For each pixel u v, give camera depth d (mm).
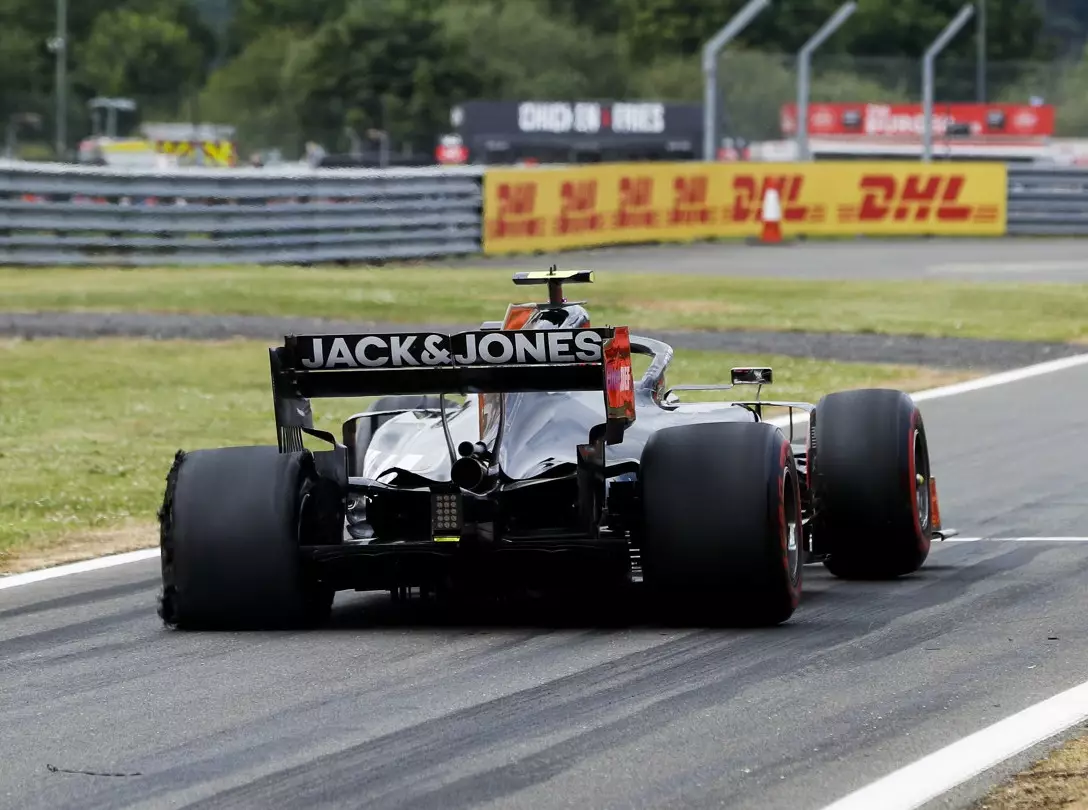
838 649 23109
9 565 32562
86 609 27922
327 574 24891
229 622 24906
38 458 45625
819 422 28812
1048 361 63812
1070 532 33594
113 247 96938
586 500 24203
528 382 24000
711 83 137125
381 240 107625
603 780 17422
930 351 66688
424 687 21469
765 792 16938
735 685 21188
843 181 134500
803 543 27281
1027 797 16625
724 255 116562
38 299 81688
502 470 24828
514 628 24984
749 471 23625
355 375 24406
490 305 81000
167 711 20594
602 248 122500
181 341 69062
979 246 124688
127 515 38031
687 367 61750
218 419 52188
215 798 17109
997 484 40094
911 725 19172
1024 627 24406
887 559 28656
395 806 16734
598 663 22516
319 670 22500
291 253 102688
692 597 23984
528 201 117000
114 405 54688
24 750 19047
